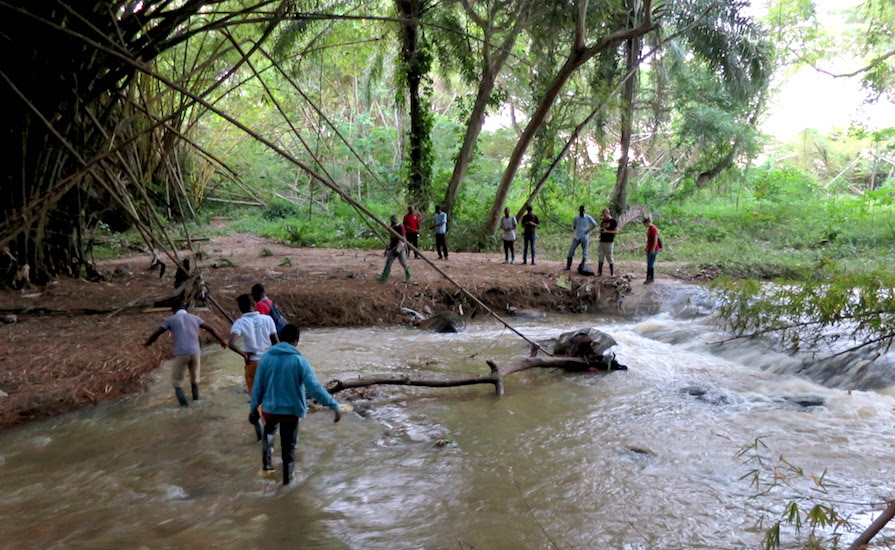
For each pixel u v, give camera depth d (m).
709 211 26.30
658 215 24.98
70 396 7.35
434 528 4.76
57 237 12.63
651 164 35.50
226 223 27.88
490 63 21.58
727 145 25.62
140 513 4.98
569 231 23.47
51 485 5.45
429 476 5.68
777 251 18.50
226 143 30.06
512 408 7.58
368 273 15.01
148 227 12.91
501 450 6.27
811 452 6.04
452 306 13.14
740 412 7.31
